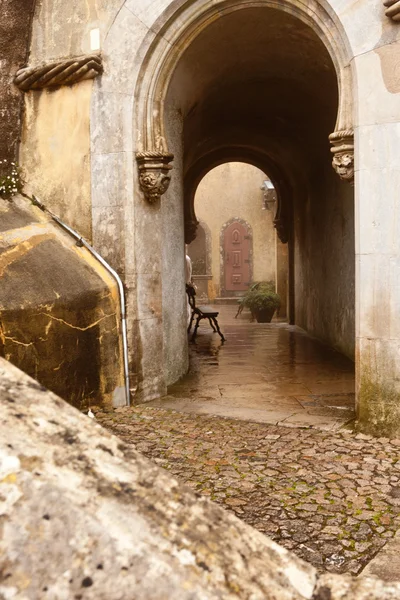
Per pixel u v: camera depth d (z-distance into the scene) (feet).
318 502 11.67
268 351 33.40
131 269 20.57
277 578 3.97
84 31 20.89
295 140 38.91
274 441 15.85
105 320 19.39
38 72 21.21
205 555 3.74
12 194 21.65
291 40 24.06
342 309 31.89
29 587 3.34
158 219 21.72
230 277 85.71
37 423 4.14
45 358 17.21
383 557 9.29
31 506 3.51
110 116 20.65
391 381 16.34
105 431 4.37
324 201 36.11
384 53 16.22
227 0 19.85
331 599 4.09
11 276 17.11
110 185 20.74
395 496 12.01
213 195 85.51
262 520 10.80
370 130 16.47
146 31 20.04
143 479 4.09
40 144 21.91
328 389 22.59
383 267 16.42
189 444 15.57
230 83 29.50
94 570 3.43
